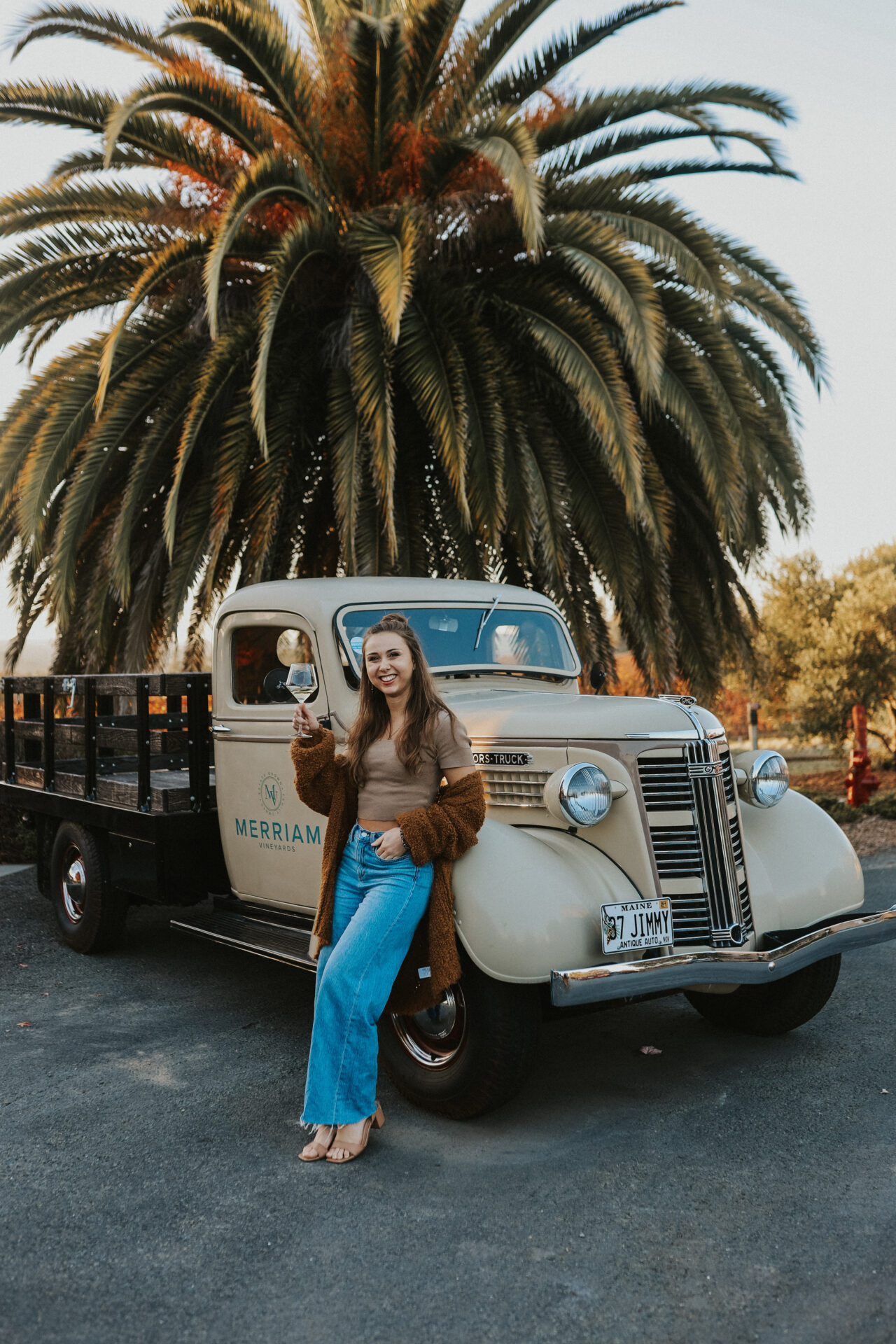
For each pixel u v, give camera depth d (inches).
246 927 187.8
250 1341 96.7
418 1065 150.4
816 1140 137.8
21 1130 143.2
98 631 377.4
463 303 348.2
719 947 149.9
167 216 370.0
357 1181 128.0
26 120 362.3
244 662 194.1
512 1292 104.1
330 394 343.0
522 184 297.0
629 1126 144.0
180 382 362.6
